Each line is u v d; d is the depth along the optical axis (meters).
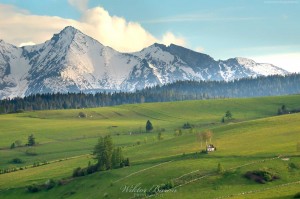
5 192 181.12
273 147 180.50
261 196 122.44
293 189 128.00
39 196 171.50
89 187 167.25
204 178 149.62
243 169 151.88
